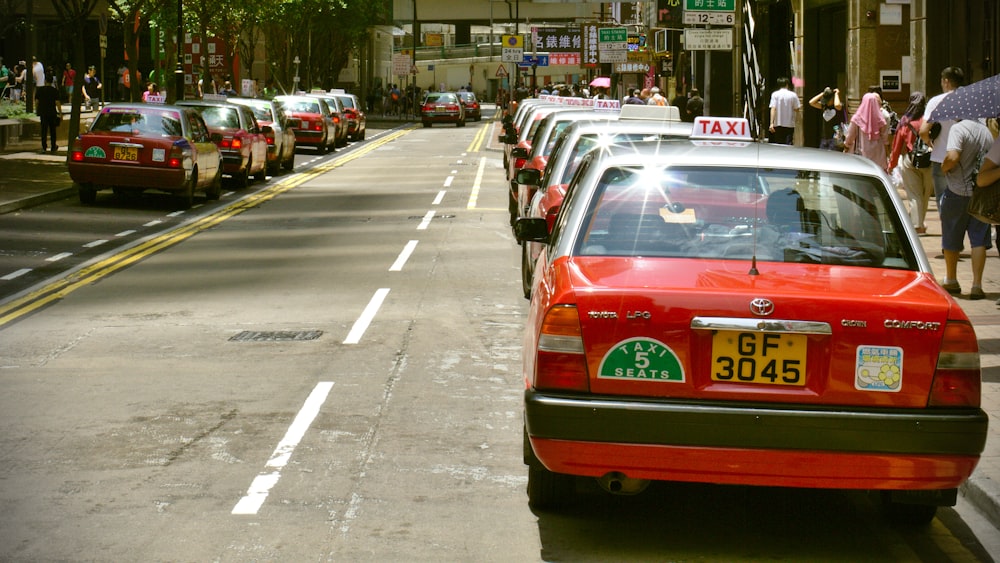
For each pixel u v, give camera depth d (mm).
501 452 8617
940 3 22859
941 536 7039
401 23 126000
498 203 29062
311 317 13922
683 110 37344
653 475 6215
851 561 6617
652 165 7625
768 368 6203
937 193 16469
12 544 6688
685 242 7160
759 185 7477
